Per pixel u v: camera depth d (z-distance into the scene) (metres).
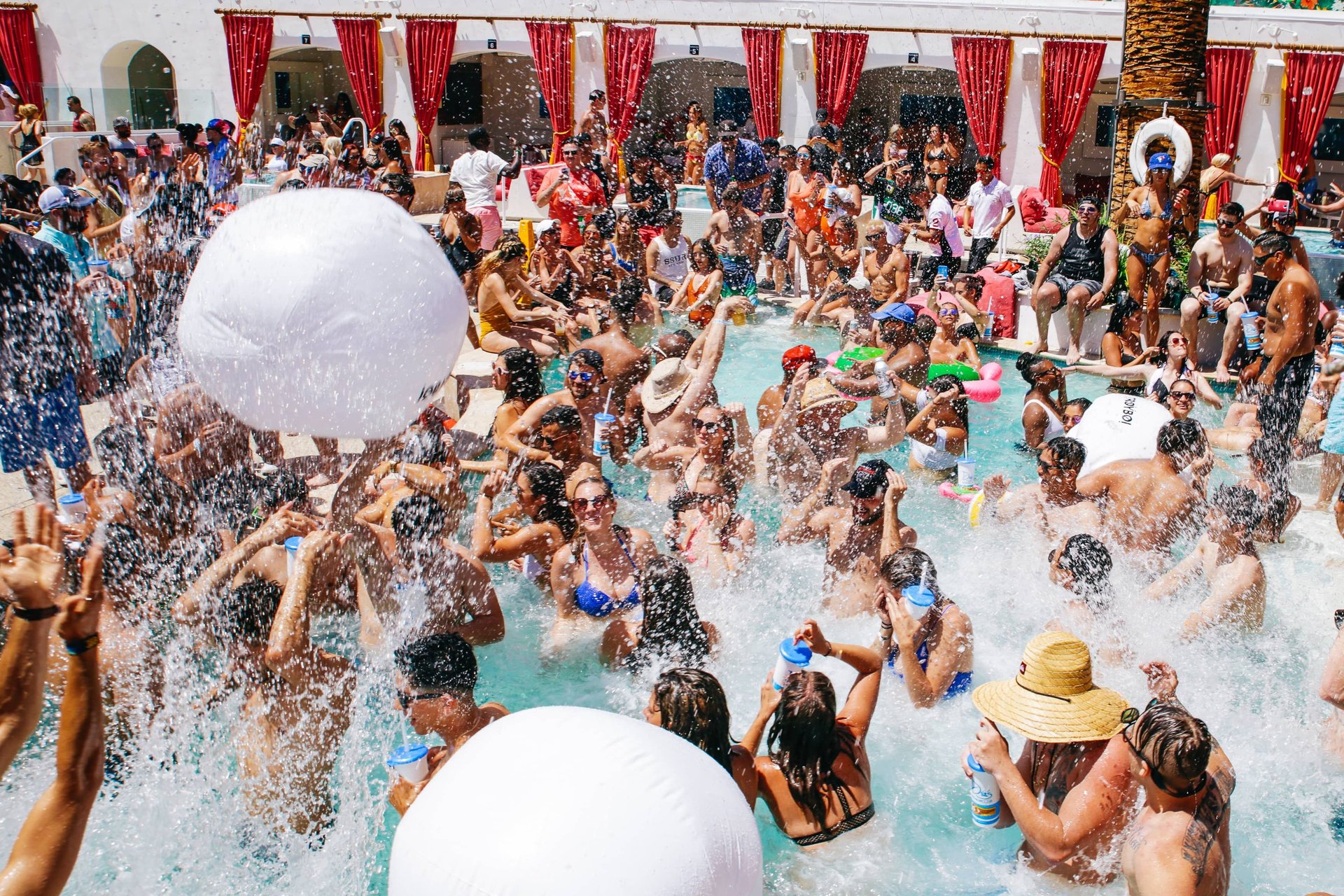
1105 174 22.72
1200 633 4.99
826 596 5.35
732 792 2.65
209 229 8.40
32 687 2.20
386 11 20.23
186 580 4.81
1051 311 10.53
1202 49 10.33
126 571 4.43
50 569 2.24
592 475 5.73
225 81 21.06
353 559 4.87
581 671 4.94
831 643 3.95
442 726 3.75
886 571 4.46
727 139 14.23
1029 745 3.80
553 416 6.03
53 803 2.25
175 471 5.28
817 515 5.85
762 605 5.39
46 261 5.84
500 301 8.91
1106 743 3.58
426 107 20.72
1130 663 4.83
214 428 5.39
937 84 22.19
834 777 3.75
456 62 23.56
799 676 3.75
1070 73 19.11
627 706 4.65
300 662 3.90
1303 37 18.50
